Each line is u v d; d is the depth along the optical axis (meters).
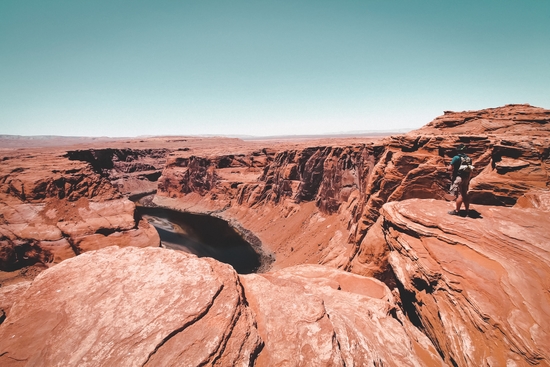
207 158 117.88
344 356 6.37
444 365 9.42
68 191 58.22
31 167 64.44
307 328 6.75
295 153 87.50
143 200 128.62
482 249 11.40
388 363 7.45
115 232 54.03
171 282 7.38
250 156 110.81
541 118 26.19
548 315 8.17
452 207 15.52
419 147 27.73
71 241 50.47
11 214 50.91
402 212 16.14
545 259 9.70
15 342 5.57
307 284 13.81
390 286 20.41
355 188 62.06
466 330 9.63
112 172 154.75
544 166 16.36
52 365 5.10
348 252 35.62
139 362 5.18
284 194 86.75
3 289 7.57
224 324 6.25
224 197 107.25
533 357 7.55
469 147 23.53
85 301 6.65
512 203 16.39
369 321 9.66
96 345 5.50
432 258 12.67
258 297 8.16
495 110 31.66
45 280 7.36
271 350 6.24
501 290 9.62
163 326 5.95
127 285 7.23
